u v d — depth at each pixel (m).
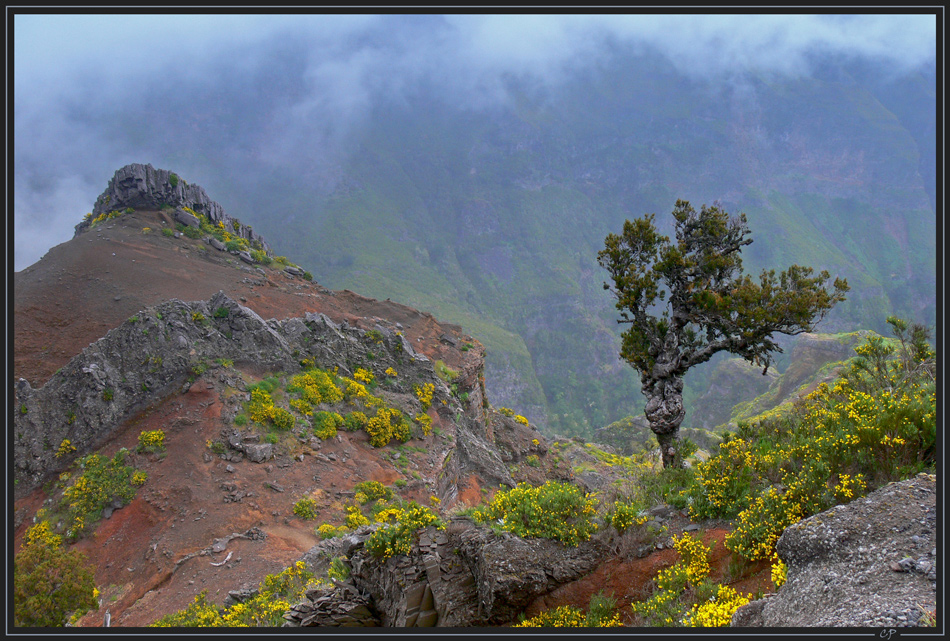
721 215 16.70
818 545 6.28
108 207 58.59
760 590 6.99
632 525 8.95
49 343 39.91
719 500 8.77
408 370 47.34
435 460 39.09
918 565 5.51
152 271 48.62
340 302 58.47
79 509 26.66
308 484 30.03
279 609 16.28
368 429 37.53
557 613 8.06
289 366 38.75
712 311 15.57
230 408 32.66
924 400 8.27
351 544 12.03
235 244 58.84
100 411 30.89
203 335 36.22
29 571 14.71
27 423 29.91
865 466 7.80
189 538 24.72
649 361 16.42
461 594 9.06
